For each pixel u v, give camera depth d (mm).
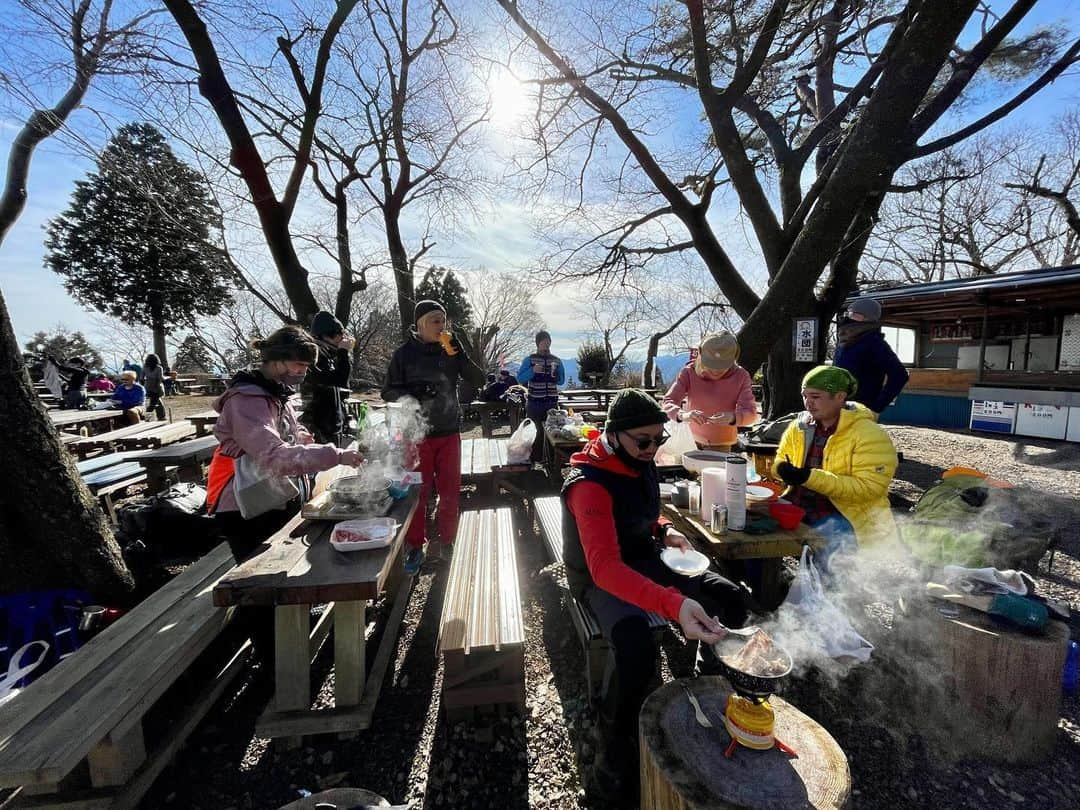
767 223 5832
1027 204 16062
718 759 1257
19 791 1599
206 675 2320
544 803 1693
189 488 3773
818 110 7227
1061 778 1717
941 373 9414
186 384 18391
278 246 4789
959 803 1623
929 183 6352
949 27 2713
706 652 2000
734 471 2070
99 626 2410
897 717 1963
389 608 2971
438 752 1910
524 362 6570
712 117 5215
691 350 3713
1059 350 8469
